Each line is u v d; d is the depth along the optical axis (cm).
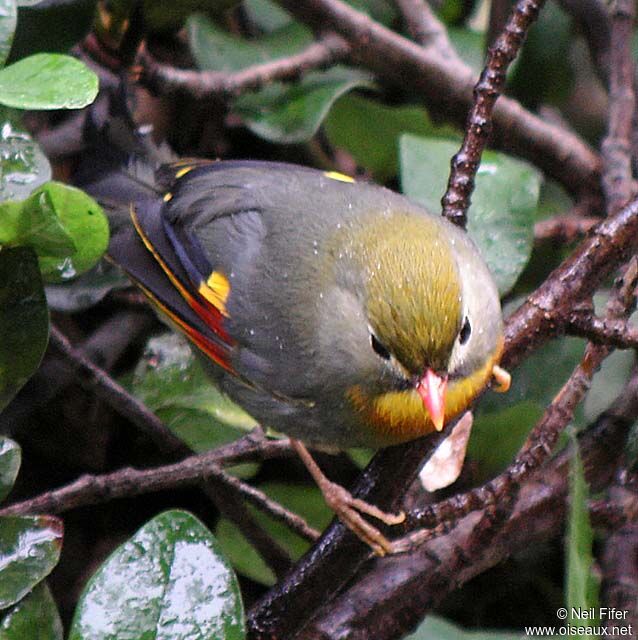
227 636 627
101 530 1036
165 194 937
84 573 1016
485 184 972
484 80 841
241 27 1203
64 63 698
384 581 830
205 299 883
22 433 1025
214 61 1111
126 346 1051
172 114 1146
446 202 856
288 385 848
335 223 832
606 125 1271
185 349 970
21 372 729
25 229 704
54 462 1040
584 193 1174
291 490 996
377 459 838
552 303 827
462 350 791
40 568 686
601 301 984
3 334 723
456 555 827
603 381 991
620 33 1160
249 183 903
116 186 942
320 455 1041
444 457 884
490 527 803
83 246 718
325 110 1085
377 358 789
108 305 1080
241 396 902
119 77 1012
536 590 1042
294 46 1152
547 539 870
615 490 854
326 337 816
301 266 836
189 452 899
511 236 959
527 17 821
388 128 1151
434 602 834
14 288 720
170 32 1042
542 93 1246
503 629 1043
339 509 792
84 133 969
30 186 758
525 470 738
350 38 1113
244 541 958
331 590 777
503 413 938
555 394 950
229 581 634
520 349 838
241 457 853
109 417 1036
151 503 1051
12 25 746
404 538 794
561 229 1093
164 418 952
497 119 1157
